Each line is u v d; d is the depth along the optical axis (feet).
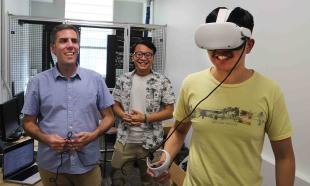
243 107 3.21
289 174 3.29
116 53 13.32
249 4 7.43
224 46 2.95
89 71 6.21
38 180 6.70
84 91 5.92
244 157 3.24
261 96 3.18
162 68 14.23
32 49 12.60
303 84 5.75
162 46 14.12
